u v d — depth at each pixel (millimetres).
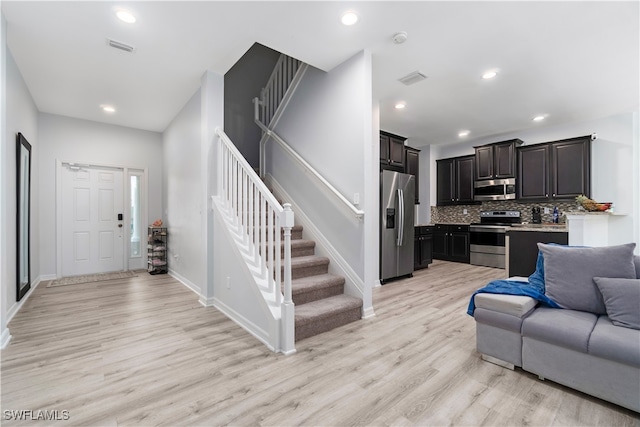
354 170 2967
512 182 5527
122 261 5094
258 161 5293
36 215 4082
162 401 1639
